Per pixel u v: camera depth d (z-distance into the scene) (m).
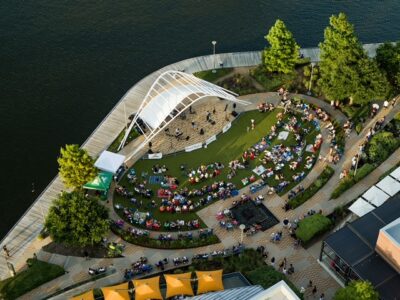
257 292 77.12
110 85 130.00
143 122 115.62
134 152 108.44
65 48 138.88
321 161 108.94
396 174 101.75
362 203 97.12
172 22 148.25
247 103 120.88
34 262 91.25
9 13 148.00
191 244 94.12
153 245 93.94
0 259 92.50
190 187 104.38
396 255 83.38
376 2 158.38
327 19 151.88
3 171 110.44
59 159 95.12
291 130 115.06
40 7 150.38
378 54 121.88
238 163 108.31
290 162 108.50
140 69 134.38
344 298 78.69
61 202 90.06
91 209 89.94
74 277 89.94
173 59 137.38
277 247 94.81
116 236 95.62
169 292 82.75
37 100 125.31
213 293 79.00
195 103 121.31
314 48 138.50
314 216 96.62
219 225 97.81
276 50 123.06
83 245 89.56
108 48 139.62
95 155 110.88
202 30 146.12
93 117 122.19
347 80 114.56
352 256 86.81
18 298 87.06
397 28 149.75
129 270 89.94
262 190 103.75
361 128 115.56
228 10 153.12
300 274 91.00
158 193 102.62
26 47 138.62
